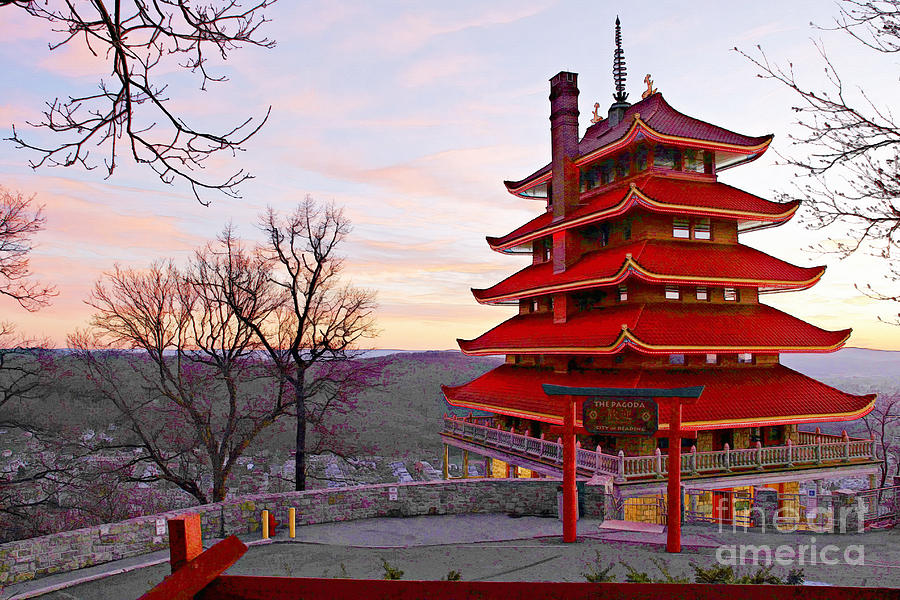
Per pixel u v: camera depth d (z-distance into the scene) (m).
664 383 30.03
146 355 41.34
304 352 39.78
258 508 21.72
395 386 143.25
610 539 19.44
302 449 38.66
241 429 41.59
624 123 40.44
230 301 39.12
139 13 5.35
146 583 16.36
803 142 9.78
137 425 38.16
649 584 3.29
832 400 31.55
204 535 20.45
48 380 36.97
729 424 28.53
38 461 40.56
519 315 44.81
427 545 19.31
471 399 40.53
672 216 34.28
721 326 31.75
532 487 23.91
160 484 53.22
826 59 9.24
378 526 22.03
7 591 15.87
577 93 39.31
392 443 93.50
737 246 35.34
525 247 48.12
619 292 34.38
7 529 35.91
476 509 24.08
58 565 17.39
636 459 26.55
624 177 37.66
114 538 18.69
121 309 38.50
